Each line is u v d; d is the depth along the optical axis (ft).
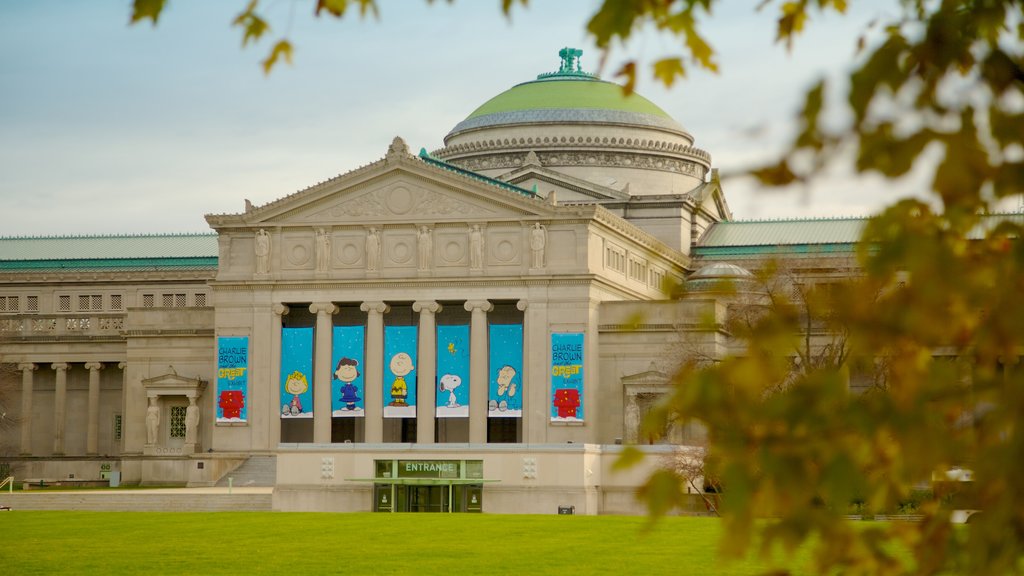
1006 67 31.78
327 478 358.02
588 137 590.55
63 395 566.77
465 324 485.56
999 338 31.32
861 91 30.73
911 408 31.96
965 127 30.91
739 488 31.89
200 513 297.74
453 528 244.01
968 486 34.14
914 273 30.99
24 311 612.29
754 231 582.76
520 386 460.14
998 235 33.01
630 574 169.89
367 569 178.29
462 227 469.16
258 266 481.05
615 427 463.01
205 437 501.56
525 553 196.65
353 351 472.44
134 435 503.61
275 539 222.89
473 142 600.39
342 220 476.95
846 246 548.72
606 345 466.29
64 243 632.38
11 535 234.79
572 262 459.73
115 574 175.42
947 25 32.07
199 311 504.84
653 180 596.29
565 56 623.36
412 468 353.10
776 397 32.48
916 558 35.53
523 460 346.74
